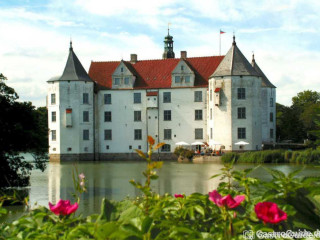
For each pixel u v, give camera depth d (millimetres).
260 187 4988
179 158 61094
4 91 29359
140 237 3613
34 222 4680
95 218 4668
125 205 4406
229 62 61781
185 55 70188
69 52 67125
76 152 65312
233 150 60406
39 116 32250
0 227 4832
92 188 29703
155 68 69750
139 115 67438
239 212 4586
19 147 29188
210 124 63156
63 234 4516
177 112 66312
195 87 65562
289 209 4246
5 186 28047
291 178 4664
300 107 108875
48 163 60188
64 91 65312
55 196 26109
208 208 4793
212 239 3781
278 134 93125
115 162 61438
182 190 27328
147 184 4262
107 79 69312
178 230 3758
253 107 60625
